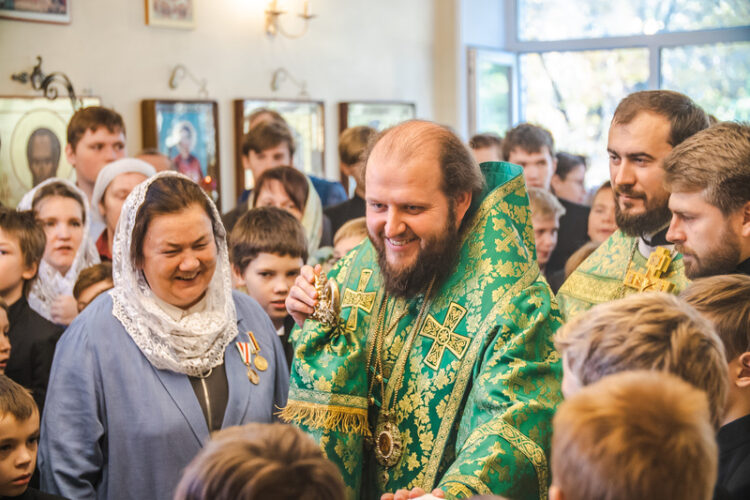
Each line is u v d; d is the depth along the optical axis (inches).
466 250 82.2
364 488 85.8
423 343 82.4
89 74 253.8
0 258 132.2
